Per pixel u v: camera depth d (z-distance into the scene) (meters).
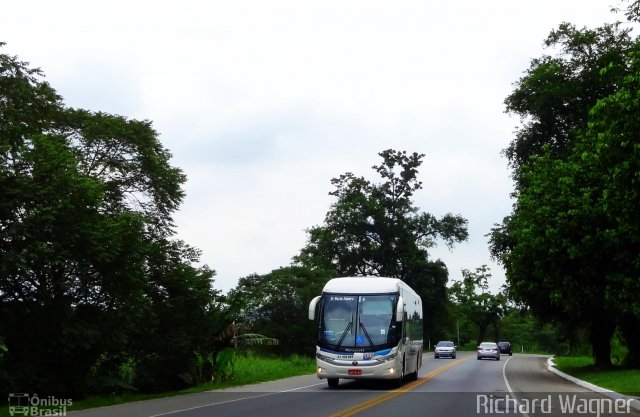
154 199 29.66
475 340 135.62
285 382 28.75
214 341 27.81
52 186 18.77
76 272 19.62
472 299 112.88
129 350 24.02
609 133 17.47
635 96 16.84
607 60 39.97
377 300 24.05
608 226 29.08
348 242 81.25
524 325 134.38
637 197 17.36
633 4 18.17
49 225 18.39
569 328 36.84
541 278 31.77
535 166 33.84
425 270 81.50
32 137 19.59
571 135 41.41
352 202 80.50
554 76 42.75
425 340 96.19
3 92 19.53
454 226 83.44
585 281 30.45
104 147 28.91
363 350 23.39
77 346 19.83
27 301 19.31
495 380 29.14
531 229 30.81
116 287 20.78
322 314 24.25
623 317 32.31
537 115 44.12
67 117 28.23
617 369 32.69
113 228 20.47
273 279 57.00
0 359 17.98
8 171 18.48
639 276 28.27
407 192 82.38
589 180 30.00
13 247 18.33
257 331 55.19
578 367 37.62
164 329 25.27
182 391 23.92
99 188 20.78
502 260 35.62
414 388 23.91
